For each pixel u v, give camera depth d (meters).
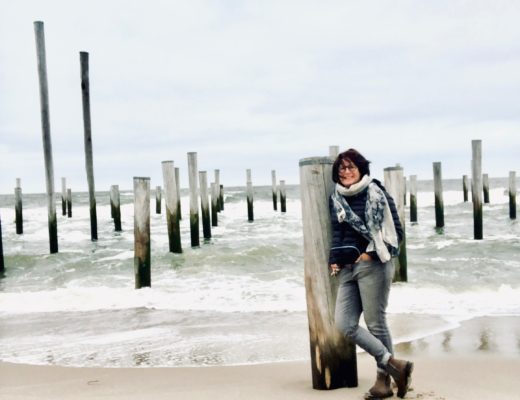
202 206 20.95
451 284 9.47
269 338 5.92
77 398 3.71
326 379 3.61
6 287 11.25
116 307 8.32
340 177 3.40
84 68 18.31
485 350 5.06
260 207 40.56
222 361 4.94
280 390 3.70
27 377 4.43
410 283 9.47
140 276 9.98
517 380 3.89
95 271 12.92
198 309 7.99
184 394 3.72
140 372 4.52
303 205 3.56
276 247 15.43
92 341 6.00
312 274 3.56
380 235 3.29
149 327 6.76
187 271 12.27
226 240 20.52
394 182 8.88
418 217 30.50
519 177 90.75
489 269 11.23
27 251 18.22
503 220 26.33
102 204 52.03
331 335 3.58
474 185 17.39
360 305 3.47
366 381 3.83
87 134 18.92
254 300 8.56
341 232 3.38
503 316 6.79
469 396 3.46
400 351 5.12
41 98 15.80
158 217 34.50
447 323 6.42
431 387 3.68
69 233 25.53
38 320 7.42
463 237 18.77
